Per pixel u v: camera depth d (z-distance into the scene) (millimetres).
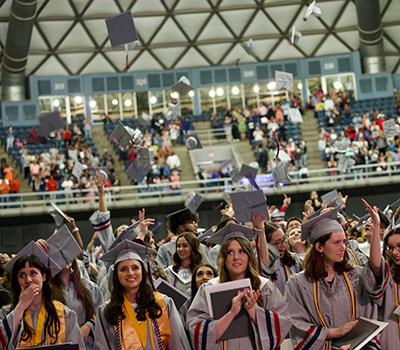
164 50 42719
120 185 35188
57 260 7891
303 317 7520
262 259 8562
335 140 36031
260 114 39312
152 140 37469
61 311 7086
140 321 7059
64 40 41188
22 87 41156
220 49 43156
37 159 34094
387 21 42344
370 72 42969
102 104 42656
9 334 6684
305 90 43406
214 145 38250
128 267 7156
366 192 32938
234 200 8539
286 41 43062
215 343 7000
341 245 7457
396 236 7711
